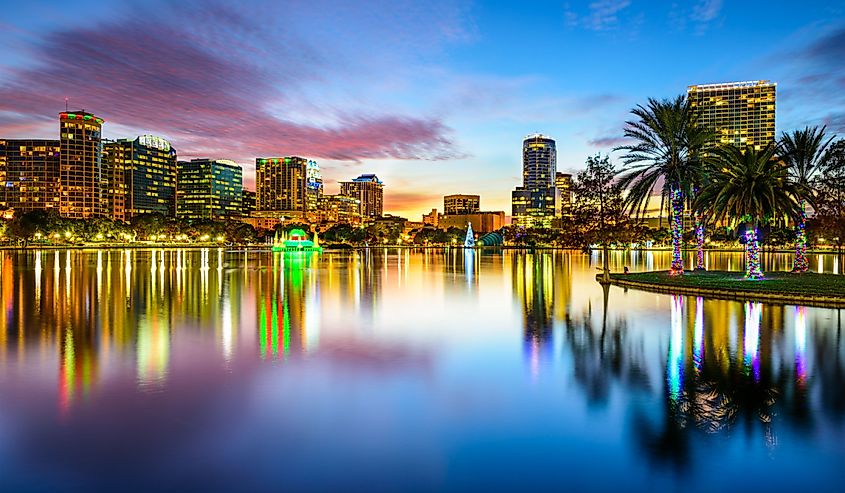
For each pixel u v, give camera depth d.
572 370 17.78
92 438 11.99
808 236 98.38
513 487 9.87
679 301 36.66
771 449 11.48
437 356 19.86
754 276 47.09
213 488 9.78
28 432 12.33
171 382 16.33
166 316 29.75
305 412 13.71
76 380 16.53
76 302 35.78
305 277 60.41
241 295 40.78
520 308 33.47
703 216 57.84
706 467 10.65
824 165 63.28
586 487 9.89
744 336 23.55
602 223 83.38
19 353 20.09
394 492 9.65
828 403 14.33
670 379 16.66
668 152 57.78
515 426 12.76
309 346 21.64
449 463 10.81
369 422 13.01
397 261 108.94
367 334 24.39
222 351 20.62
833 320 27.83
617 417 13.36
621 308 33.16
